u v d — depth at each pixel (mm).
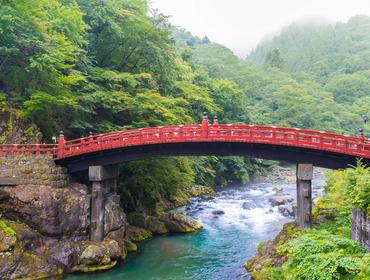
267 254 22328
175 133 25203
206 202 44375
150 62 39219
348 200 19750
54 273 22391
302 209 22938
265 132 23547
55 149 26531
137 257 26047
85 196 25875
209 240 29984
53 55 27484
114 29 35969
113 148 25844
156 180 36656
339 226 20797
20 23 27781
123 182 34906
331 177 27266
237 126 24516
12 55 29344
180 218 33469
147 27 37875
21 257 21969
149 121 33125
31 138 29109
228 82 69000
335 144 21953
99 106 32781
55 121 31891
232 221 35969
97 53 38812
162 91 40188
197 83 63125
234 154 25672
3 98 28812
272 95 92062
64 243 24266
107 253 24250
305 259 14531
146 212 36031
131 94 34406
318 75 134750
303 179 23219
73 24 32125
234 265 24234
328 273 13133
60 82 29188
